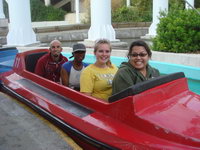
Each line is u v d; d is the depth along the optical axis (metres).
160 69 5.74
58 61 4.26
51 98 3.09
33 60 4.64
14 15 11.10
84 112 2.61
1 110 3.35
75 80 3.76
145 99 2.29
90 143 2.34
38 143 2.46
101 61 3.05
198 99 2.57
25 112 3.26
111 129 2.25
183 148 1.92
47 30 17.80
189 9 7.47
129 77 2.65
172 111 2.27
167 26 7.05
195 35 6.75
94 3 10.53
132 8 22.05
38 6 28.27
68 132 2.62
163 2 12.05
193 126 2.07
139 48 2.66
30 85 3.70
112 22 20.72
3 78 4.43
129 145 2.07
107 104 2.44
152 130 2.09
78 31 17.61
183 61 5.85
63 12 29.03
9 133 2.68
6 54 6.06
